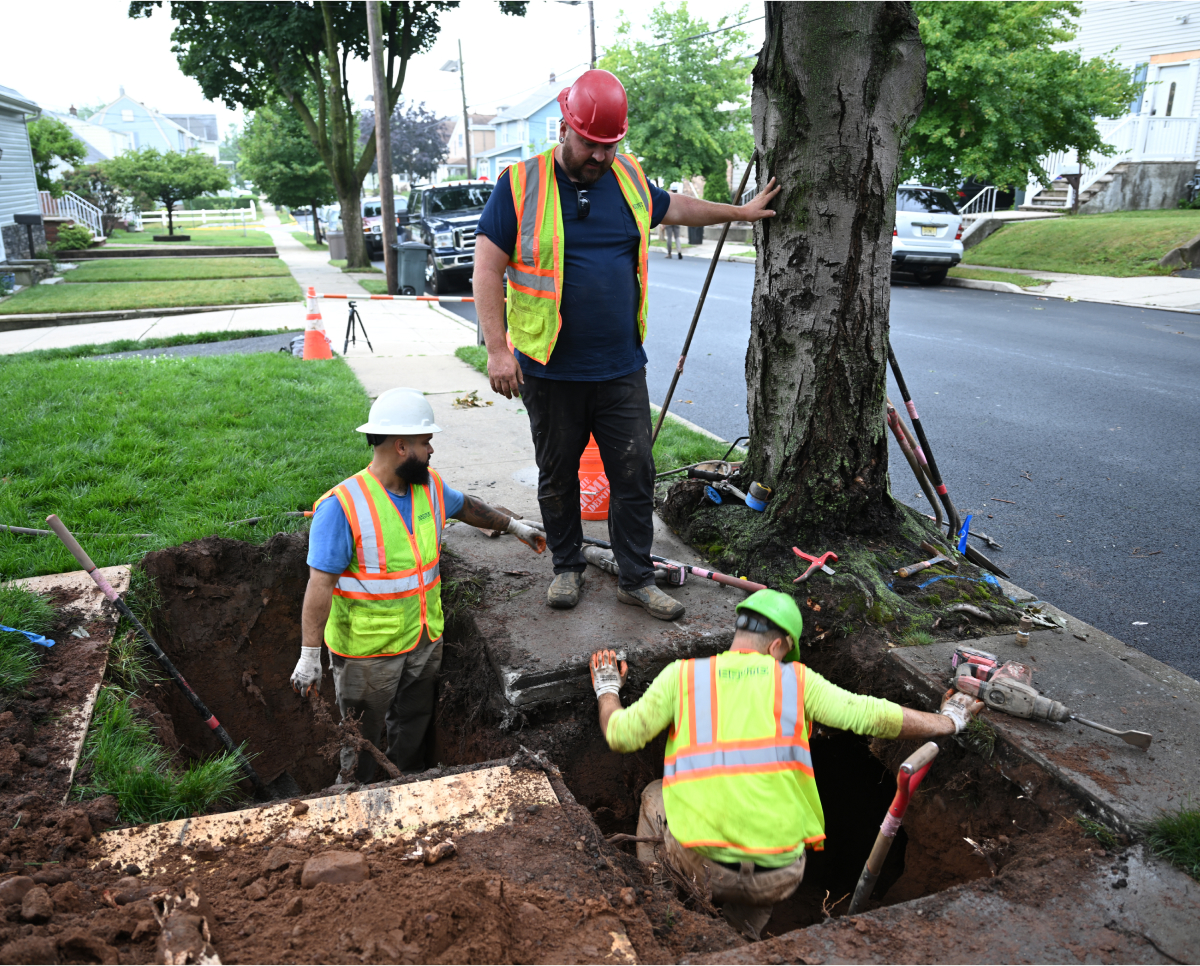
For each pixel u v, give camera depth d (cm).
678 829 255
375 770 390
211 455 574
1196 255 1667
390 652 355
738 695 257
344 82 2397
